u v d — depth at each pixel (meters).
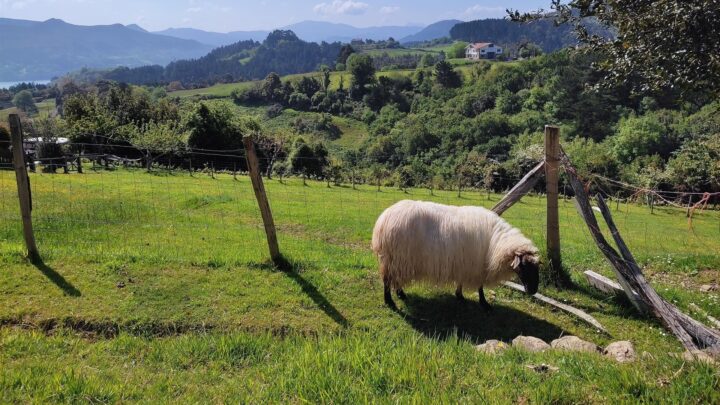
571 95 86.94
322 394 4.07
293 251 10.12
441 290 8.17
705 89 5.29
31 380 4.44
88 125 40.91
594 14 6.01
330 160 49.34
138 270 7.83
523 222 18.02
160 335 6.28
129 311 6.60
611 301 7.99
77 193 16.89
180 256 8.73
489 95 109.19
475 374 4.46
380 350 4.99
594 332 7.12
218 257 8.67
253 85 154.00
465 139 88.62
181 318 6.55
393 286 7.60
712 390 3.82
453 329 7.01
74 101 47.59
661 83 5.36
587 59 84.00
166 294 7.14
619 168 57.34
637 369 4.41
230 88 185.25
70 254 8.20
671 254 11.31
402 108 128.12
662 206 32.59
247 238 11.54
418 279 7.41
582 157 59.88
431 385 4.18
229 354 5.36
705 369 4.15
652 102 77.56
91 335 6.14
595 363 4.67
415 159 81.69
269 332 6.06
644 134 62.97
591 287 8.45
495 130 87.62
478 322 7.26
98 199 15.87
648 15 5.15
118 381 4.60
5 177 18.72
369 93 134.88
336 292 7.75
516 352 5.14
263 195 8.22
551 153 8.35
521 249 7.02
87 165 31.33
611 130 78.12
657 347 6.69
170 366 5.13
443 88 128.00
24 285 7.04
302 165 45.12
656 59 5.32
